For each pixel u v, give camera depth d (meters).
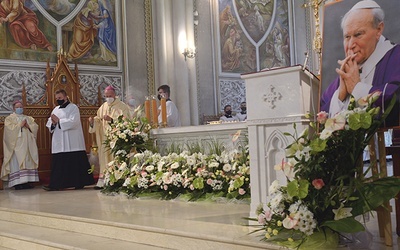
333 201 3.54
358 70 3.86
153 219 5.19
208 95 14.03
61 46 11.66
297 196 3.61
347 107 3.86
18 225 6.45
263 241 3.80
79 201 7.41
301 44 16.48
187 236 4.32
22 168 10.20
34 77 11.26
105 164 9.41
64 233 5.66
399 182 3.52
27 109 10.95
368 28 3.85
